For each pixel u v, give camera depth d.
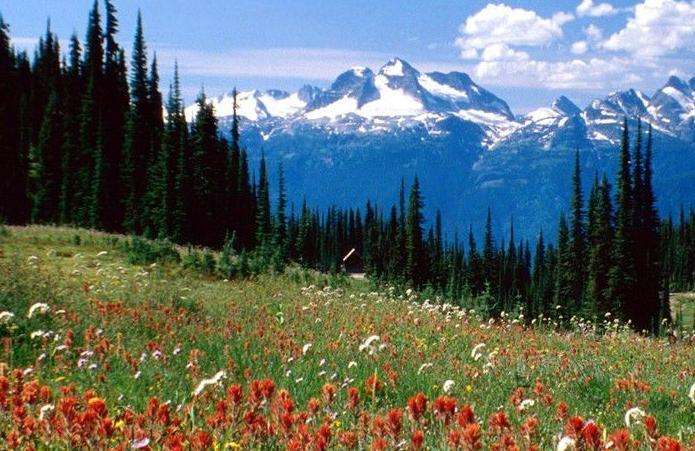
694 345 17.84
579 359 11.41
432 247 113.88
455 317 17.64
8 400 4.60
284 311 15.52
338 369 8.23
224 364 8.69
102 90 74.38
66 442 3.83
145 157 65.44
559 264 88.06
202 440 3.93
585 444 3.86
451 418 4.46
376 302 18.92
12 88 83.62
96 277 19.48
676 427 6.55
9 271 14.27
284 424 4.20
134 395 6.53
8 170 64.62
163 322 11.88
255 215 81.69
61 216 63.09
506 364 10.07
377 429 4.12
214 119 66.88
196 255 27.41
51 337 9.23
